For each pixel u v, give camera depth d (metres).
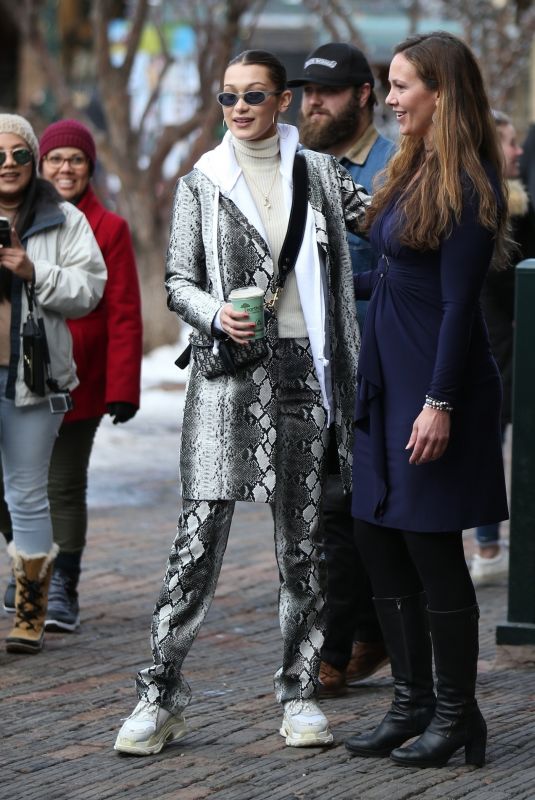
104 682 13.13
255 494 10.71
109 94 35.47
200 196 10.83
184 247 10.86
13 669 13.58
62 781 10.31
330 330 10.91
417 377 10.34
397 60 10.31
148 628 15.27
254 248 10.67
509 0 38.56
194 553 10.84
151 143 40.47
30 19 36.50
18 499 14.02
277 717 11.95
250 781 10.27
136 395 15.50
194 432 10.86
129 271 15.62
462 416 10.35
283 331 10.81
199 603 10.98
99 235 15.56
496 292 17.34
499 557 17.88
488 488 10.45
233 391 10.70
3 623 15.36
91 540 19.64
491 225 10.03
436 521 10.30
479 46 38.38
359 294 11.49
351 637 12.67
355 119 12.95
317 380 10.84
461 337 10.05
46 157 15.59
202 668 13.70
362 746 10.83
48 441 13.91
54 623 14.95
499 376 10.62
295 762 10.70
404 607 10.77
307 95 13.02
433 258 10.30
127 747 10.81
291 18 52.34
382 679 13.47
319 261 10.80
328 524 12.59
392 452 10.45
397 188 10.52
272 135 10.92
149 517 21.33
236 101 10.67
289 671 11.18
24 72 57.81
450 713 10.55
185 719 11.85
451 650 10.49
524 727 11.61
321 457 10.93
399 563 10.77
